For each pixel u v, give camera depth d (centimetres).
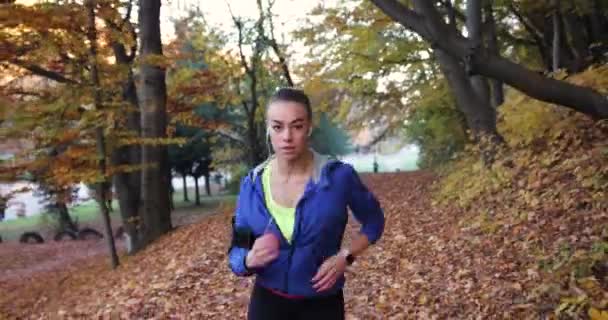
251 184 238
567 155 822
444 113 1734
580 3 1138
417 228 932
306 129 232
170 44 1664
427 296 574
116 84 1172
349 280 696
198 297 666
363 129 1900
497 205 841
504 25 1516
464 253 698
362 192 240
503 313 480
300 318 240
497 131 1038
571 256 511
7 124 1035
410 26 631
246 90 2350
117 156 1412
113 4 988
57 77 1134
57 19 909
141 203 1379
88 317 693
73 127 1078
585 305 417
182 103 1587
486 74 621
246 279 714
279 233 232
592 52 1280
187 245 1084
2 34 927
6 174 1089
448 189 1099
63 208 2812
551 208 702
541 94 625
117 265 1208
